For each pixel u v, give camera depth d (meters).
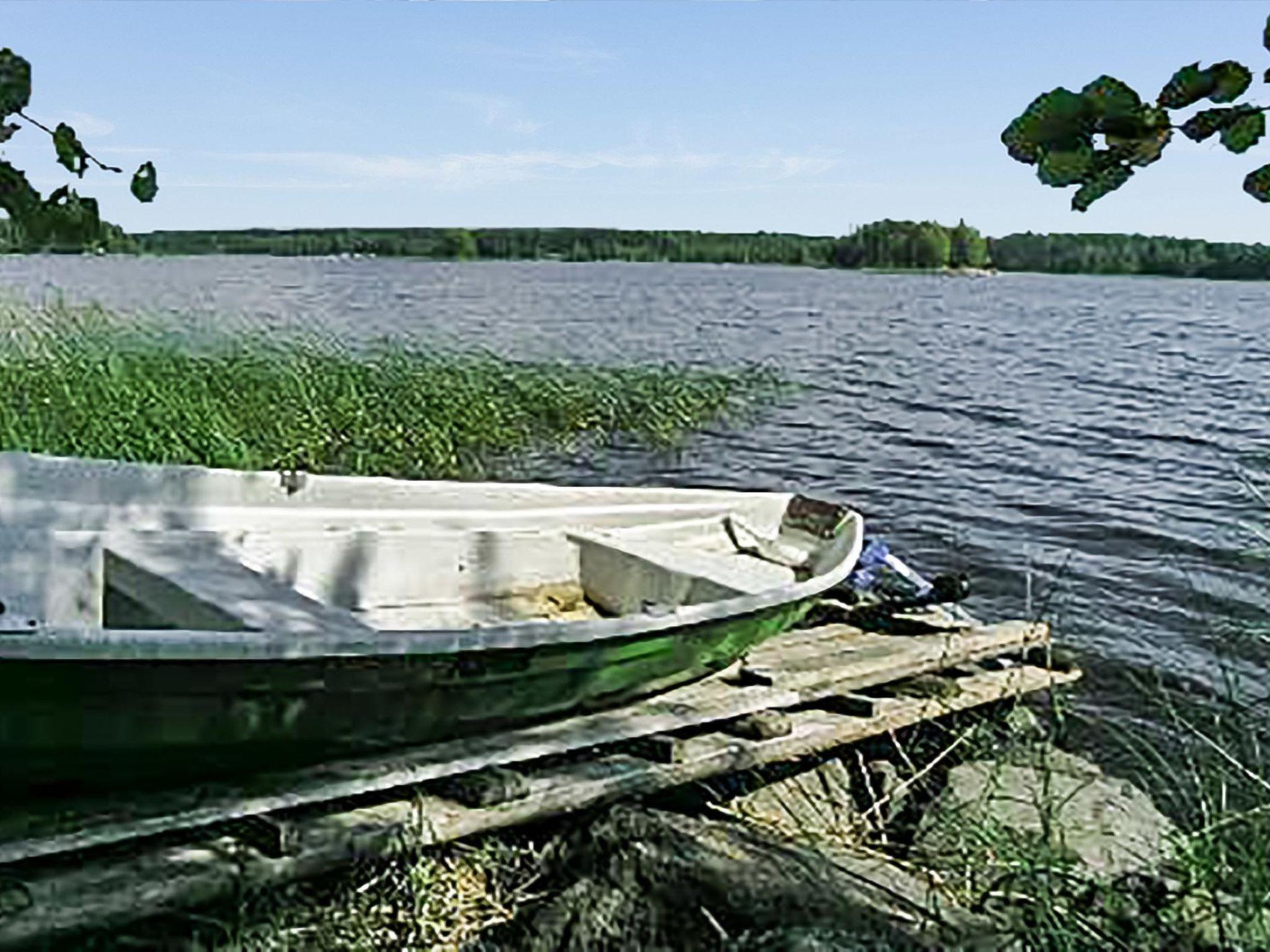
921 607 7.18
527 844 4.79
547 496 6.84
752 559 7.01
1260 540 9.91
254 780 4.46
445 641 4.39
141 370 14.78
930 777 5.84
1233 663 8.02
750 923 4.06
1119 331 53.25
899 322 52.47
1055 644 8.41
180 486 5.94
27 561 4.98
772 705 5.70
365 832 4.41
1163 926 4.17
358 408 14.66
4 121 2.21
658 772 5.06
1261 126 2.04
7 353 14.72
